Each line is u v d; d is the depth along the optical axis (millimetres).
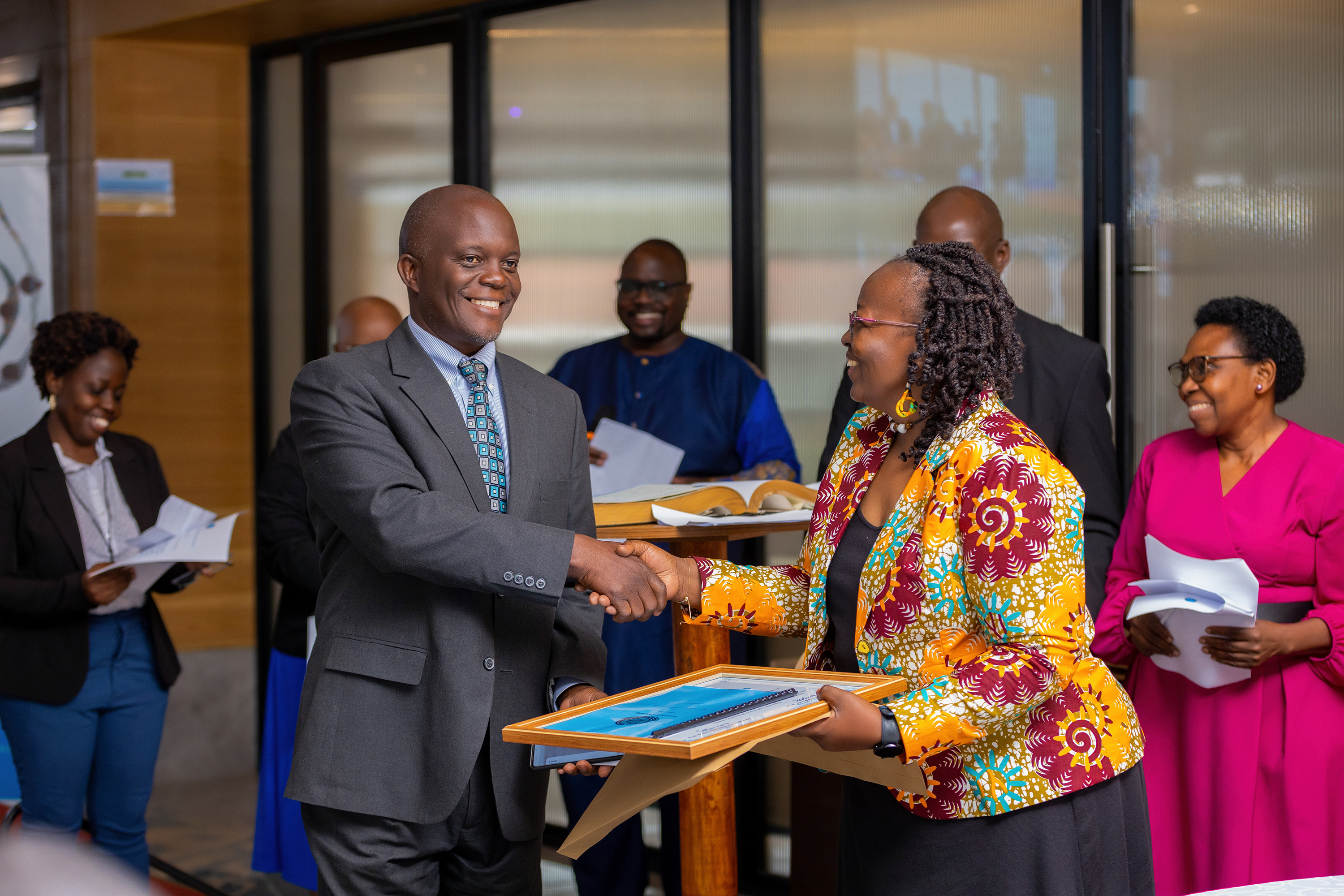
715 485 2238
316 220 4840
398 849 1742
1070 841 1580
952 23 3441
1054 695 1551
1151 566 2254
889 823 1646
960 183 3455
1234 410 2361
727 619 1827
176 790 4770
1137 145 3182
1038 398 2520
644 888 3285
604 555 1688
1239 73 3012
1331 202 2895
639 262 3512
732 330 3889
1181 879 2398
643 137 4074
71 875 431
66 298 4844
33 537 2945
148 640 3090
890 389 1636
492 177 4430
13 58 4910
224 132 4977
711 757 1341
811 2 3701
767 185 3826
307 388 1778
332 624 1786
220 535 2812
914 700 1446
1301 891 1092
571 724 1457
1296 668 2248
